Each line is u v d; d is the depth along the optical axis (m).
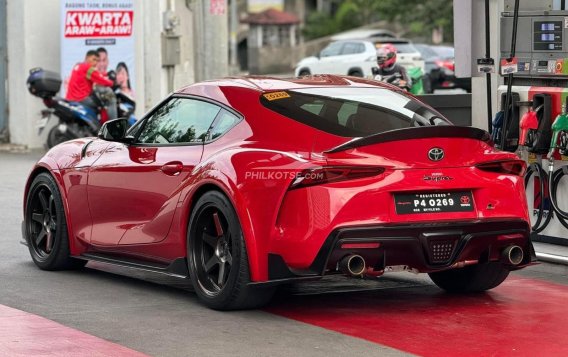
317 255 8.72
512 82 12.54
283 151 9.03
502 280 10.13
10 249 12.84
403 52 43.62
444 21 63.91
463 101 16.92
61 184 11.27
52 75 24.03
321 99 9.55
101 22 25.17
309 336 8.56
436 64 44.03
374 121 9.38
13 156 24.14
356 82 10.17
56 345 8.20
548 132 12.02
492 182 9.22
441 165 9.03
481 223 9.09
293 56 84.62
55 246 11.35
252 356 7.96
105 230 10.81
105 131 10.66
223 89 9.91
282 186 8.81
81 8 24.92
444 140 9.03
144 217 10.30
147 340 8.41
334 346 8.25
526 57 12.41
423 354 8.03
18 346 8.16
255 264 8.96
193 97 10.17
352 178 8.77
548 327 8.91
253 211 8.97
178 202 9.79
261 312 9.41
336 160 8.79
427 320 9.15
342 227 8.70
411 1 64.94
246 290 9.12
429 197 8.98
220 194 9.23
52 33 25.81
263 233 8.94
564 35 12.09
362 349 8.16
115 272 11.51
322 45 84.19
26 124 25.66
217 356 7.95
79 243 11.19
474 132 9.15
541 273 11.45
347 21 85.69
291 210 8.80
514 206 9.32
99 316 9.25
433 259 9.01
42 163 11.58
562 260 11.35
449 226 8.96
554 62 12.14
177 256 9.91
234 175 9.09
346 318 9.21
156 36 24.66
